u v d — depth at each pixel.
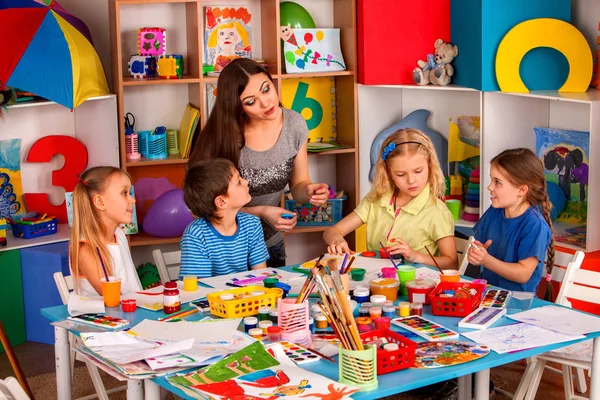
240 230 2.96
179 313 2.41
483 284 2.51
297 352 2.06
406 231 3.06
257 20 4.39
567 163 3.90
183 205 4.11
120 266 2.88
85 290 2.81
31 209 4.27
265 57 4.38
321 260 2.89
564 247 3.71
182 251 2.89
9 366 3.76
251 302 2.36
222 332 2.20
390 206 3.10
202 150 3.24
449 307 2.33
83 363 3.75
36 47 3.72
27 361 3.81
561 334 2.16
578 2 4.08
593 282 2.80
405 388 1.87
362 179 4.48
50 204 4.27
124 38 4.29
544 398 3.21
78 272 2.78
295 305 2.16
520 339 2.12
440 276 2.55
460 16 4.15
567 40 3.91
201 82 4.14
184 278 2.62
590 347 2.70
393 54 4.29
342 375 1.88
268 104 3.11
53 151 4.20
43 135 4.24
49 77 3.70
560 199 3.95
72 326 2.33
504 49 3.95
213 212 2.86
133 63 4.18
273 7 4.18
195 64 4.18
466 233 4.17
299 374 1.91
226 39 4.34
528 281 2.87
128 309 2.43
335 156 4.64
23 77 3.69
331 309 1.89
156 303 2.51
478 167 4.28
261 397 1.79
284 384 1.86
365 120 4.43
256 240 3.01
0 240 3.94
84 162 4.24
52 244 4.06
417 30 4.28
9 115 4.16
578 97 3.68
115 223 2.89
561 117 4.08
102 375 3.59
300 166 3.41
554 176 3.97
